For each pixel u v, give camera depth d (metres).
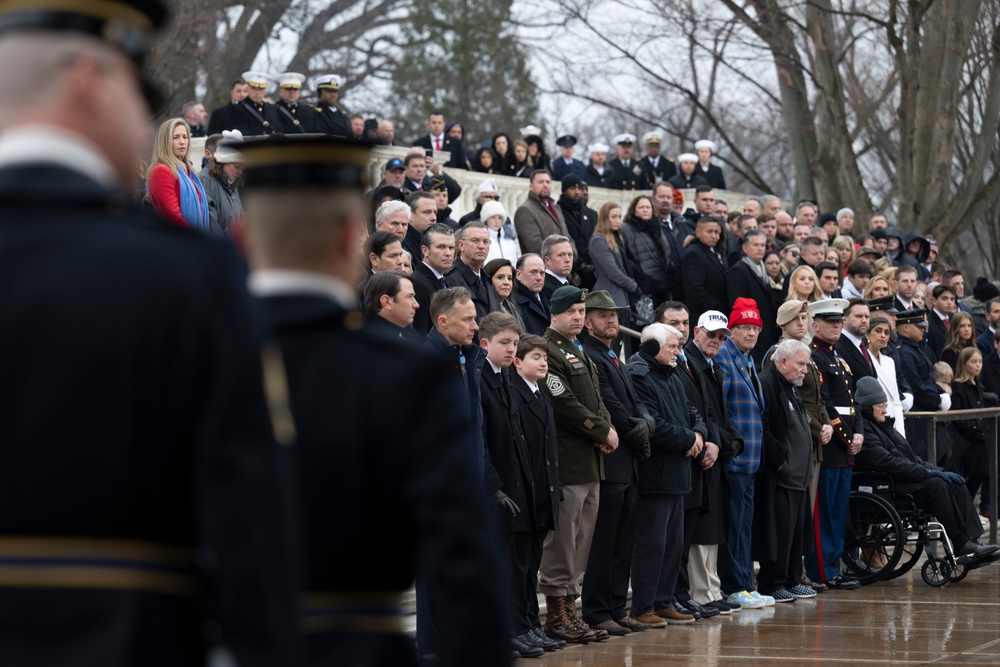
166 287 4.64
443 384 6.42
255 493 4.59
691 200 47.31
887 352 30.84
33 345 4.55
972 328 34.44
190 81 68.19
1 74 4.81
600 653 19.56
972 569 27.62
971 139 73.81
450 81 92.12
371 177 38.50
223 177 22.61
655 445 21.97
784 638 20.97
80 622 4.55
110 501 4.59
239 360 4.68
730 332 25.03
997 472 33.06
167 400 4.62
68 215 4.73
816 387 26.31
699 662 18.89
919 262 43.75
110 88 4.87
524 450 18.64
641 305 30.58
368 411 6.29
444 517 6.09
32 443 4.53
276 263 6.51
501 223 29.38
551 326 20.89
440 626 6.00
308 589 6.32
